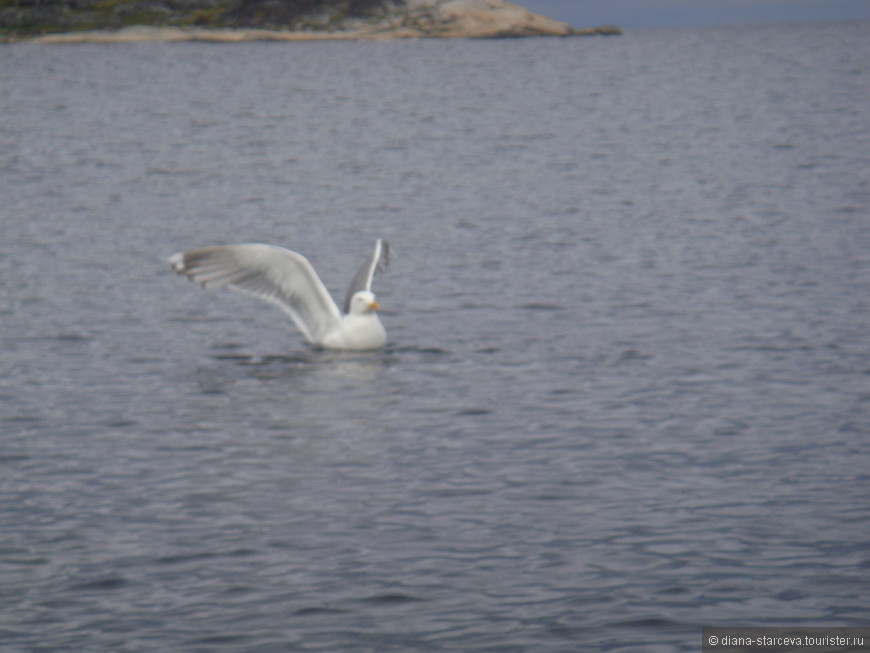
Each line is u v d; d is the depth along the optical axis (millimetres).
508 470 13055
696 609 9680
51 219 31938
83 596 10055
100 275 24375
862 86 77875
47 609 9828
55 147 49969
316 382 16797
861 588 9992
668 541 11055
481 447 13859
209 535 11328
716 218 31078
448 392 16172
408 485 12641
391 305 21859
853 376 16500
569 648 9102
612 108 67875
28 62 100188
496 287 23219
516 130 57125
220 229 30516
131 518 11766
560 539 11148
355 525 11547
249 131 57000
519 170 42594
